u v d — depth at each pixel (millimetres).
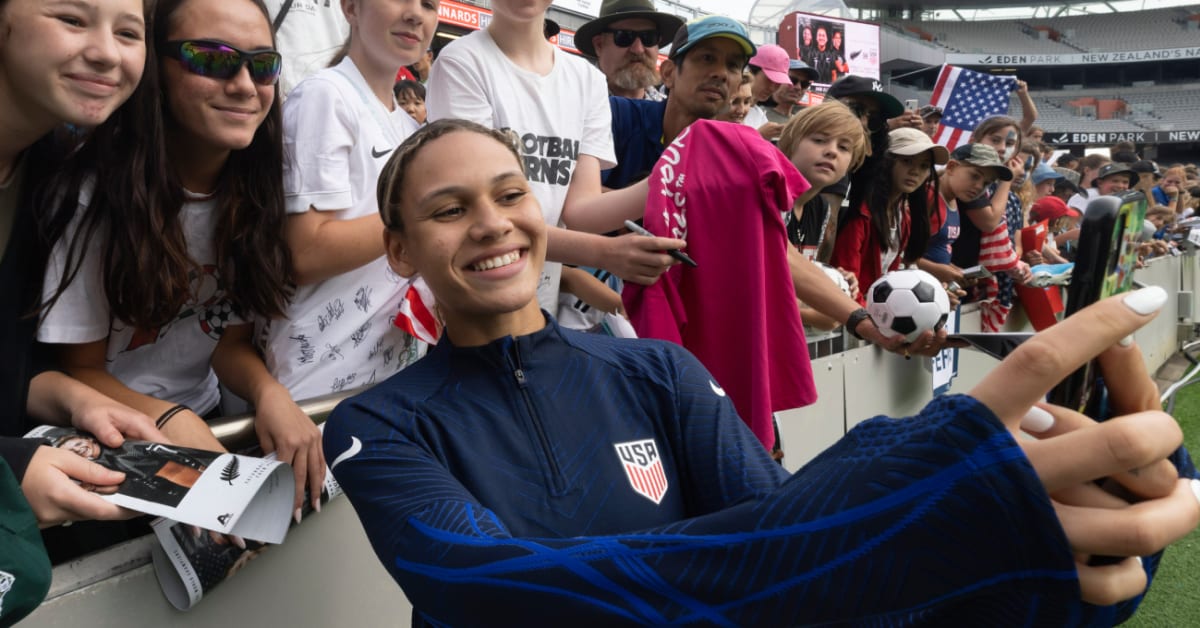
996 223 3764
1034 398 458
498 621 597
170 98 1205
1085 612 455
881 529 461
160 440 1046
